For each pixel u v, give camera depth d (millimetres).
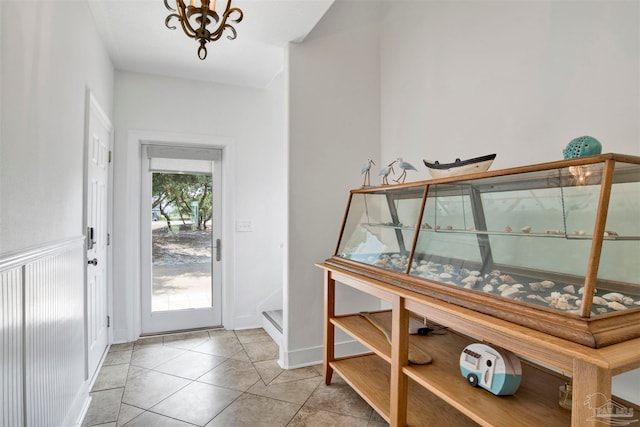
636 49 1516
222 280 3873
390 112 3098
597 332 1021
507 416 1359
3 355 1152
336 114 3033
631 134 1533
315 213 2943
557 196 1287
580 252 1174
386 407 1935
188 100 3627
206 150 3816
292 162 2867
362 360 2533
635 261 1200
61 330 1767
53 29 1646
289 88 2855
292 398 2369
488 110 2195
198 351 3170
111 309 3326
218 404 2293
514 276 1388
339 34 3055
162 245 3678
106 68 2986
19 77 1292
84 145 2291
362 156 3129
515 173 1413
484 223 1576
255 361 2959
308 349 2898
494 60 2156
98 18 2504
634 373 1551
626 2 1547
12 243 1243
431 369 1747
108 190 3270
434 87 2627
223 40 2834
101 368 2811
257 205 3895
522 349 1201
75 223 2064
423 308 1633
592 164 1164
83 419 2109
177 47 2957
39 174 1487
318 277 2949
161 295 3676
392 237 2127
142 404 2287
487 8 2199
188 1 2248
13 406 1227
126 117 3404
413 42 2838
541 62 1892
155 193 3645
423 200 1924
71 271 1950
